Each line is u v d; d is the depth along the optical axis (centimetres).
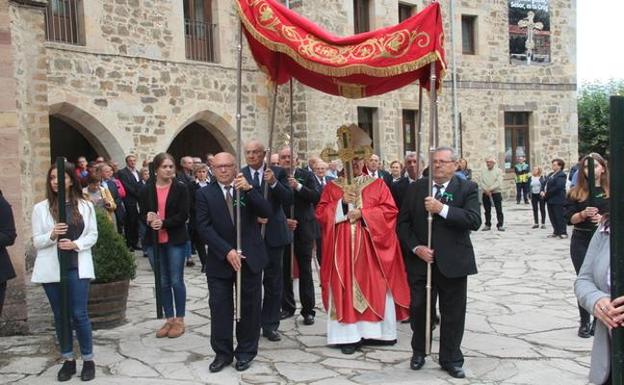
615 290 250
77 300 475
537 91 2105
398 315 561
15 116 609
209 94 1471
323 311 690
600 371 279
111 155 1312
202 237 489
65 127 1611
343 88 603
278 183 559
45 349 559
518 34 2062
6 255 492
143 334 603
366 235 551
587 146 2870
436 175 473
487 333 585
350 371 486
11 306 605
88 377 475
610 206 249
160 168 583
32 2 888
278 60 588
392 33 490
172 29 1400
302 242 630
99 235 624
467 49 2000
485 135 2003
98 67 1276
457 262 461
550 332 586
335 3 1576
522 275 880
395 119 1762
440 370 484
